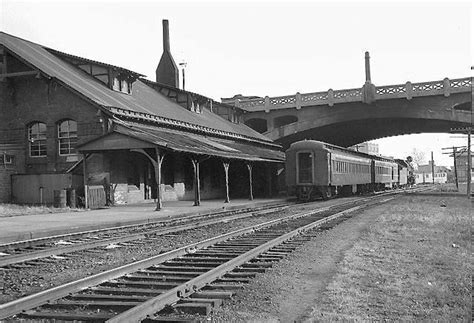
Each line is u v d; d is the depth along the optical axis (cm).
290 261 977
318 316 600
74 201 2525
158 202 2367
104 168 2709
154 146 2323
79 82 2958
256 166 4512
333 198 3747
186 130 3359
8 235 1345
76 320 575
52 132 2862
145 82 4181
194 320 561
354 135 6706
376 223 1702
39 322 569
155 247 1240
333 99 5072
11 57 2964
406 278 810
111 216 2036
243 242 1255
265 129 6000
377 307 640
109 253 1141
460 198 3456
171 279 785
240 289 728
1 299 708
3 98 2966
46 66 2920
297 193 3466
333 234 1429
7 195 2761
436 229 1498
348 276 827
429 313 611
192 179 3544
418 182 12381
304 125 5259
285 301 680
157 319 555
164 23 5253
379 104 5003
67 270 942
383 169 5538
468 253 1056
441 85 4744
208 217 2127
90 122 2755
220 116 4956
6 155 2822
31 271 932
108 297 666
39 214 2159
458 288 737
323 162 3378
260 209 2583
